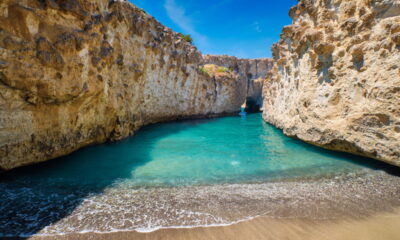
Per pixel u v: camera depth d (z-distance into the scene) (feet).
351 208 16.58
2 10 18.35
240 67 163.43
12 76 19.31
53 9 22.31
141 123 57.77
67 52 23.97
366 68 23.29
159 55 62.39
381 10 22.80
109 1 35.73
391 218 15.29
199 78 89.51
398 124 19.62
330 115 28.12
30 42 20.39
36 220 14.56
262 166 26.84
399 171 22.50
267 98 75.15
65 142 27.99
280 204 17.26
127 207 16.55
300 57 36.94
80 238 13.03
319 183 21.13
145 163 28.04
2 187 19.30
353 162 26.50
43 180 21.30
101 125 35.86
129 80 46.70
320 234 13.80
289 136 42.57
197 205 17.03
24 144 22.52
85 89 27.48
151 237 13.35
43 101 23.30
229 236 13.60
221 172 24.76
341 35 27.66
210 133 53.21
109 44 33.99
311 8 34.19
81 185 20.51
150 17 56.95
